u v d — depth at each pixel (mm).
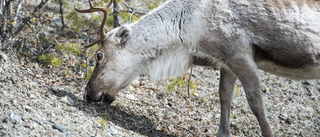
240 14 10625
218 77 16234
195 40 10898
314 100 15797
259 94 10711
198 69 16422
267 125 10773
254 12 10609
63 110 10383
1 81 10375
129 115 11930
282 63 11125
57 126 9227
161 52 11477
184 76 15117
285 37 10617
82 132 9500
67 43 15156
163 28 11172
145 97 13508
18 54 12789
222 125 12039
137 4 18891
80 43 15516
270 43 10742
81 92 12258
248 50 10742
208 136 12258
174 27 11094
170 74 11766
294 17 10656
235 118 13781
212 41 10711
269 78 16797
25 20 12688
